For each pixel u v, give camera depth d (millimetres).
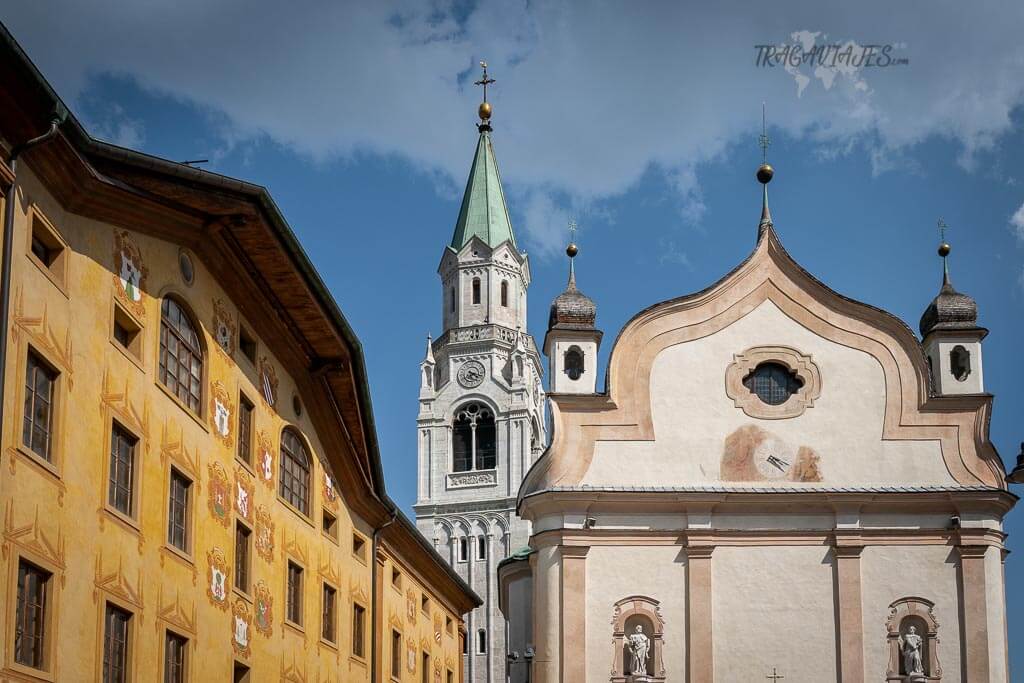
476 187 145625
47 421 23844
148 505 27562
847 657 45688
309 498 39000
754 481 47375
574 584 46188
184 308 30297
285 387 37375
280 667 35156
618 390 48125
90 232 25781
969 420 47969
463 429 138500
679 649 45875
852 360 48531
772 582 46469
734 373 48375
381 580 47000
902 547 46812
